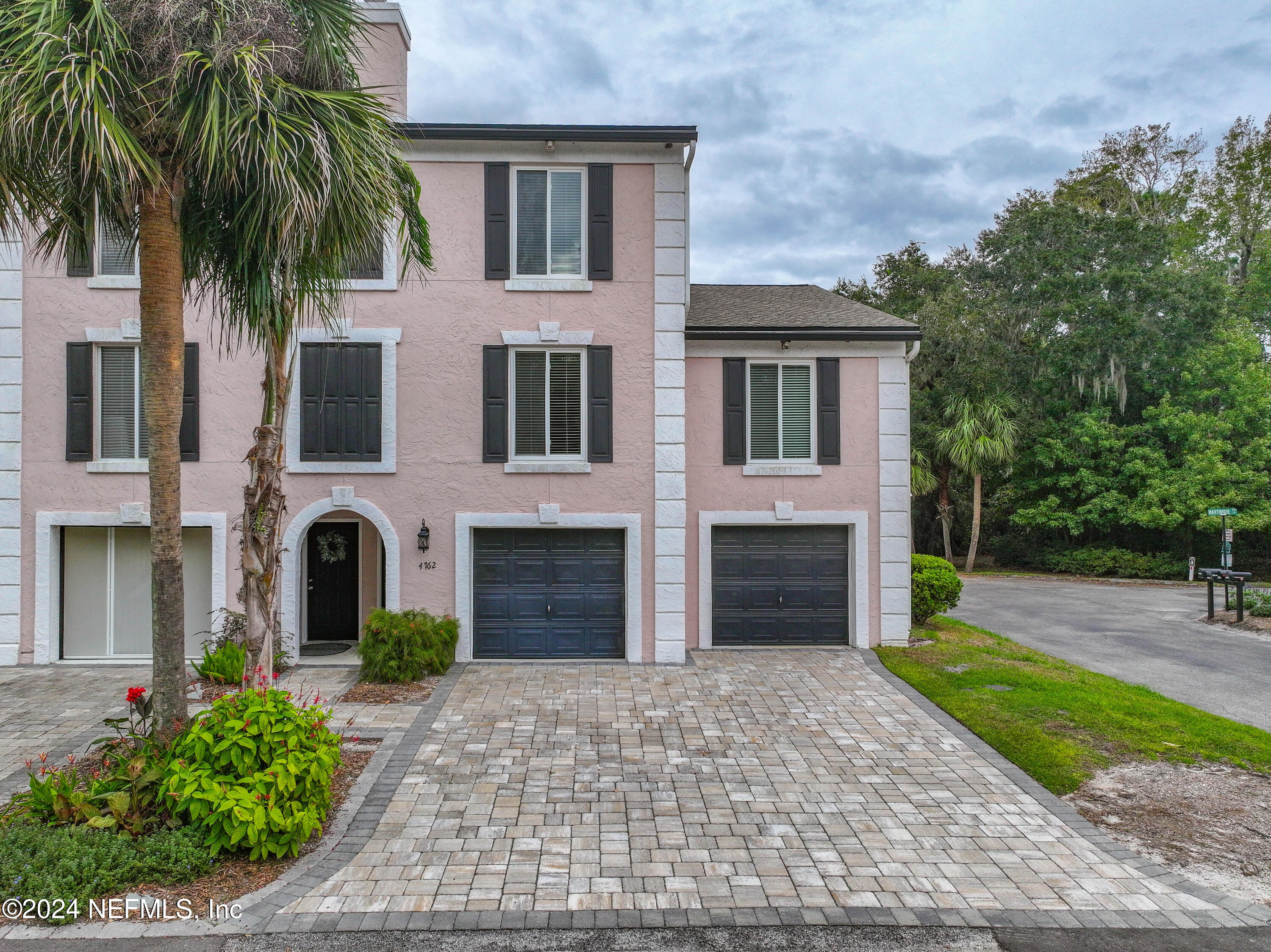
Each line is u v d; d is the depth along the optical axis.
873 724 9.77
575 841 6.58
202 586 12.78
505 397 12.84
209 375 12.55
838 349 14.06
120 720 7.21
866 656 13.32
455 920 5.41
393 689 11.16
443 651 11.95
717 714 10.11
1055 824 7.00
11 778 7.75
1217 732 9.51
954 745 9.02
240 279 7.64
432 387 12.77
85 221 7.27
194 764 6.28
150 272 6.83
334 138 6.94
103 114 5.92
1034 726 9.59
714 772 8.14
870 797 7.56
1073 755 8.61
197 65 6.43
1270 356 33.41
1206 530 27.72
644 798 7.46
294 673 12.07
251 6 6.73
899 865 6.23
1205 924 5.45
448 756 8.52
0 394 12.29
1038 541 33.47
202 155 6.50
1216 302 30.09
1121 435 29.94
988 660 13.05
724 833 6.77
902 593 14.01
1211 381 29.31
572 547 13.09
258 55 6.45
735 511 13.96
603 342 12.88
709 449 13.99
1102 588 26.36
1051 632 17.50
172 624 6.98
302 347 12.62
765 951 5.11
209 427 12.55
